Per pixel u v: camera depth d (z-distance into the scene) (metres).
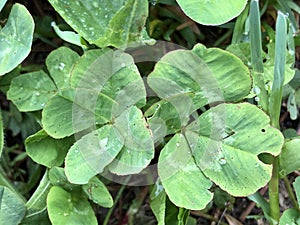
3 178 0.10
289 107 0.11
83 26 0.09
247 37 0.11
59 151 0.10
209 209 0.11
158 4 0.11
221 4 0.09
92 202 0.10
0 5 0.09
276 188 0.10
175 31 0.11
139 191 0.11
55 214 0.09
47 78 0.10
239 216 0.11
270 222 0.10
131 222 0.11
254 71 0.09
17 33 0.09
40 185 0.10
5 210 0.09
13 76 0.11
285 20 0.09
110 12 0.09
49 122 0.09
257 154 0.09
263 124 0.09
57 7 0.09
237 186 0.09
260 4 0.11
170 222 0.10
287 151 0.09
